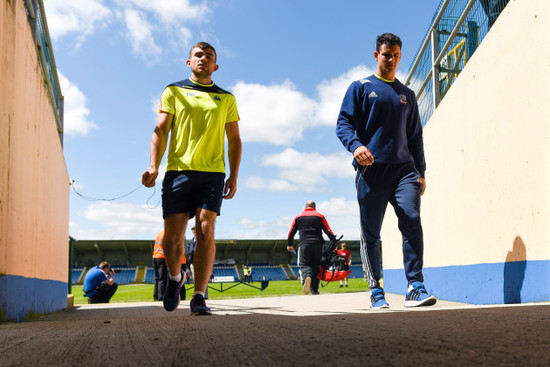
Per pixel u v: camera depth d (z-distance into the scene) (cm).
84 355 106
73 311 596
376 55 353
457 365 78
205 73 314
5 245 327
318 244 777
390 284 798
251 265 5250
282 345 110
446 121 525
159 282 794
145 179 302
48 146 571
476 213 435
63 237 743
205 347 112
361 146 327
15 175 367
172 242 308
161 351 108
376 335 122
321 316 212
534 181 327
